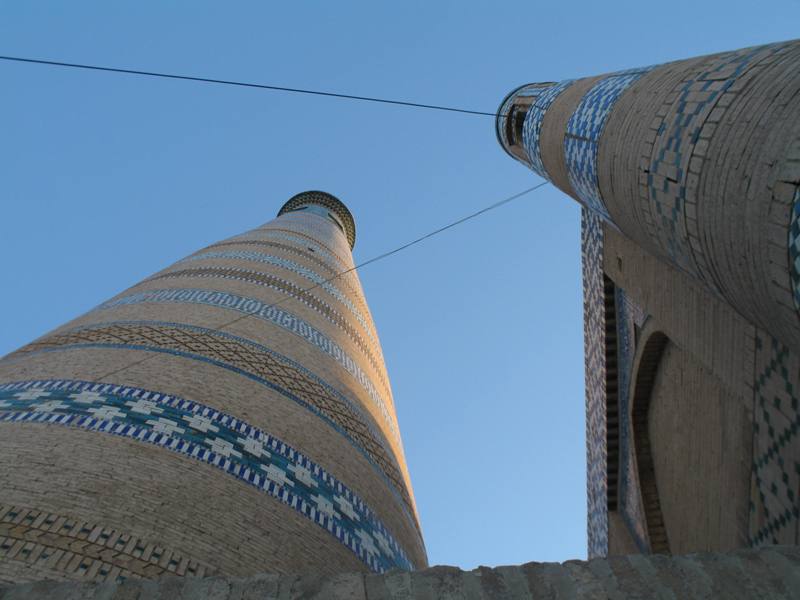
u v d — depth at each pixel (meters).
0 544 3.03
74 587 2.34
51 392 4.34
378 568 4.36
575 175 5.53
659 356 6.31
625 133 4.26
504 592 2.49
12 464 3.53
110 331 5.51
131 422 4.14
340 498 4.60
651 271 5.86
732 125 3.06
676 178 3.48
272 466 4.36
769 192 2.73
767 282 2.90
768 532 4.19
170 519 3.52
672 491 6.11
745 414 4.46
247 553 3.59
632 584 2.55
